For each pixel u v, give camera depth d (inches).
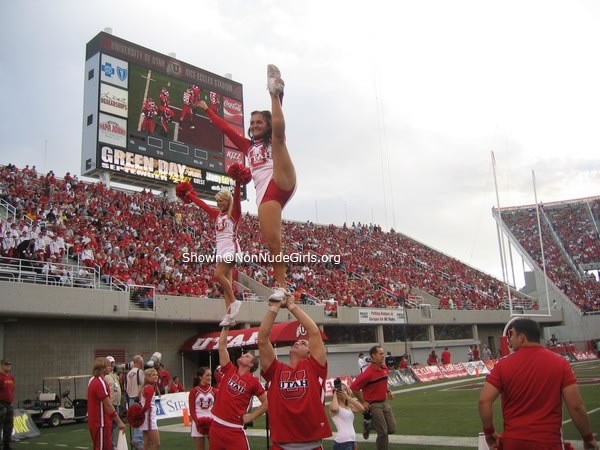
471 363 1368.1
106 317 853.2
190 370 1030.4
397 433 522.3
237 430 273.6
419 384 1126.4
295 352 202.7
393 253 1856.5
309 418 177.3
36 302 774.5
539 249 2165.4
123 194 1250.0
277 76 163.2
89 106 1166.3
